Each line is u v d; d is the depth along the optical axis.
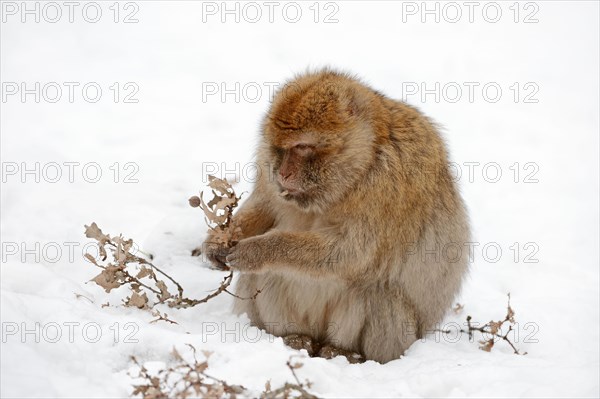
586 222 10.62
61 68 15.00
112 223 8.84
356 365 6.04
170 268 7.83
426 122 6.87
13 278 6.48
